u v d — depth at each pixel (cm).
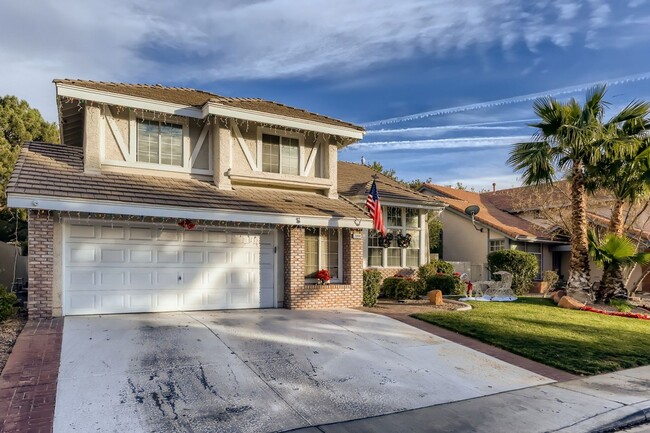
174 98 1294
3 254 1435
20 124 2809
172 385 646
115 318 1012
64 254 1023
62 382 629
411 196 1877
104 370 681
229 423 546
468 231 2428
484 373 802
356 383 710
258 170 1380
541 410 637
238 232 1255
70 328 897
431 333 1055
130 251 1102
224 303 1223
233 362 756
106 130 1193
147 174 1231
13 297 984
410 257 1880
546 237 2331
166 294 1141
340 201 1503
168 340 848
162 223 1142
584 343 1015
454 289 1744
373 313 1259
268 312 1201
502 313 1319
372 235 1780
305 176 1449
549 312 1384
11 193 926
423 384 728
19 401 566
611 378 800
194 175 1299
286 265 1302
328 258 1426
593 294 1628
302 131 1449
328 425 557
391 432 546
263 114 1310
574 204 1620
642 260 1549
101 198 1009
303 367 762
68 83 1104
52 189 983
